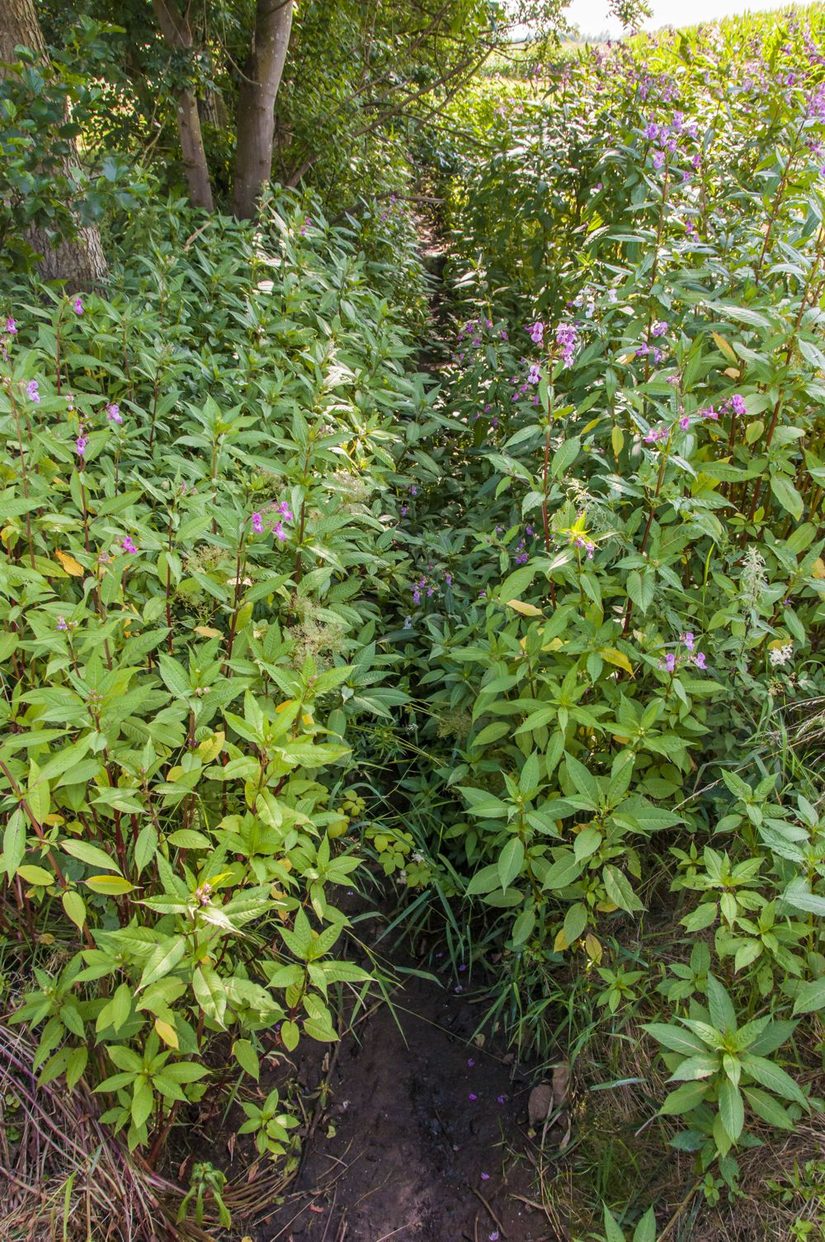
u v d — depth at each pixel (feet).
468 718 9.22
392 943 9.43
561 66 19.85
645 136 12.10
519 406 12.44
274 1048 8.43
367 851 9.57
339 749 6.47
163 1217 6.89
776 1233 6.60
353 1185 7.68
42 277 13.56
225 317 13.96
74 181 13.23
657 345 10.07
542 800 8.46
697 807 8.47
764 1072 6.15
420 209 33.27
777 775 7.58
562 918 8.59
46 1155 6.63
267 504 8.91
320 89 23.97
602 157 13.83
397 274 21.52
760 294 10.04
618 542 8.23
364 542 10.29
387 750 10.21
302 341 12.98
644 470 8.32
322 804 9.14
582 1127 7.76
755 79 15.17
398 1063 8.50
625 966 8.21
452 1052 8.58
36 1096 6.76
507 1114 8.09
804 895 6.47
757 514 8.96
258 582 8.44
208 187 20.36
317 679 6.86
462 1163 7.81
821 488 9.30
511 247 19.21
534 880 8.34
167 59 18.66
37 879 5.85
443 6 25.43
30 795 5.85
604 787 7.94
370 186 25.50
